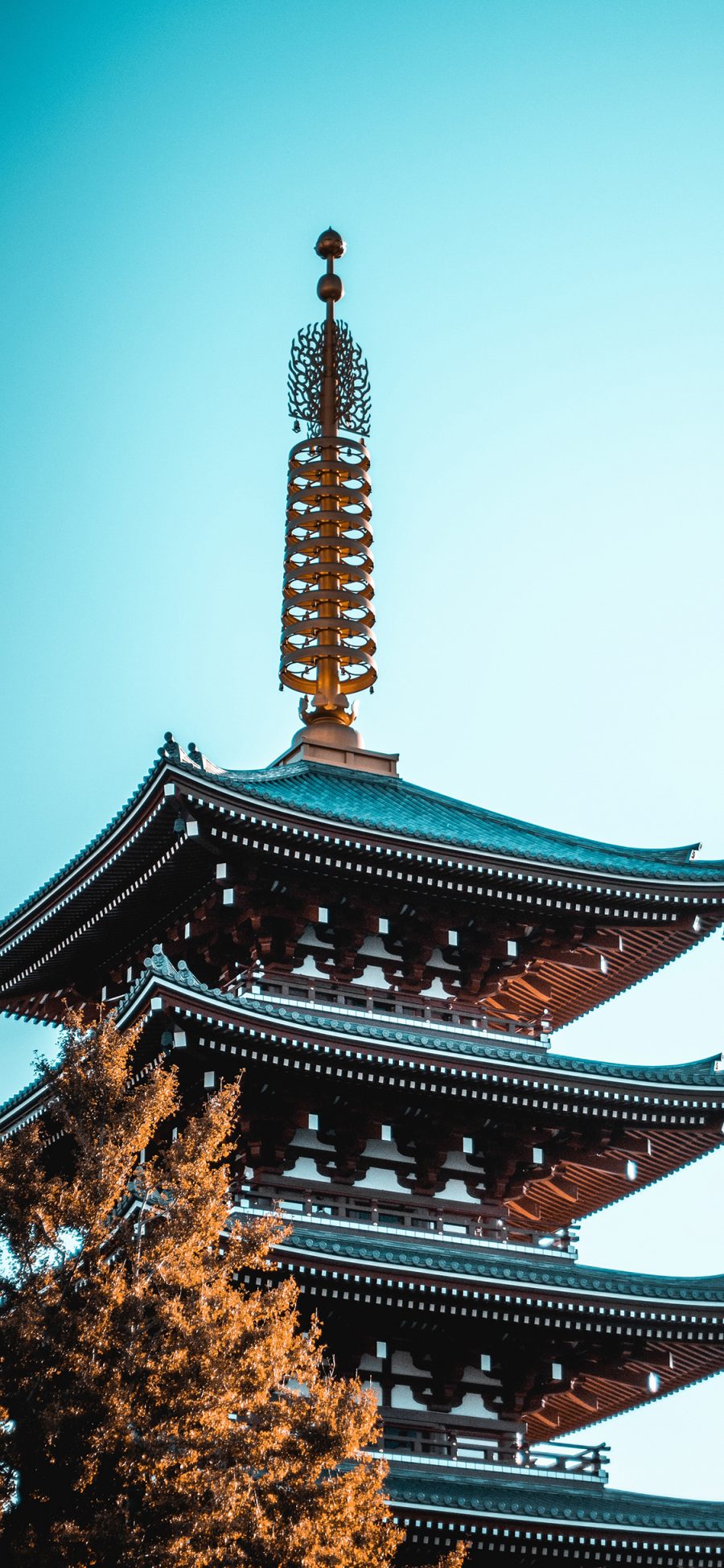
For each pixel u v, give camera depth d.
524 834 52.69
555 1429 49.31
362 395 58.81
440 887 46.84
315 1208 43.81
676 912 48.78
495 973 48.97
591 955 50.00
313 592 55.47
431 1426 42.69
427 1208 45.12
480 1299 42.06
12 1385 32.09
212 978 47.88
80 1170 34.34
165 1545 30.59
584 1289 42.66
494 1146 46.00
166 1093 35.72
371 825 45.22
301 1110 43.84
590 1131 46.53
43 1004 53.53
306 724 55.12
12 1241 33.69
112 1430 31.28
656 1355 44.75
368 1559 33.91
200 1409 31.88
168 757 42.38
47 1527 32.12
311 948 47.09
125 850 45.31
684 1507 43.19
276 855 44.91
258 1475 32.66
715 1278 44.72
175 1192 35.28
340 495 56.38
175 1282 33.12
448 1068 43.75
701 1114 46.09
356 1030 42.78
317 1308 41.84
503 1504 39.44
